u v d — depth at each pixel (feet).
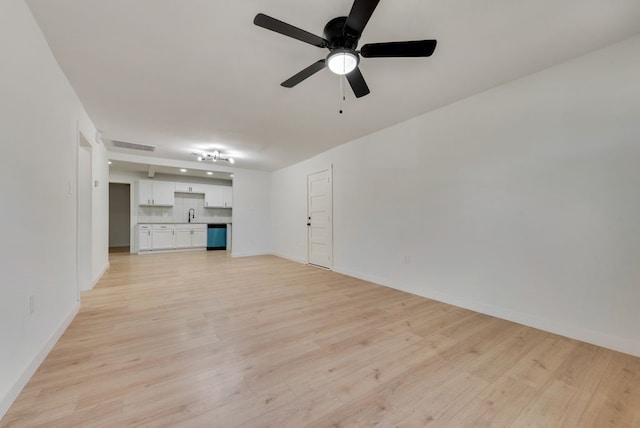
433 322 8.30
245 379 5.37
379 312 9.17
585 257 7.04
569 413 4.51
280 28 4.99
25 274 5.18
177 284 12.73
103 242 14.93
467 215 9.53
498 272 8.72
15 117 4.85
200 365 5.86
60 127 7.36
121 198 28.12
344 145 15.10
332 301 10.33
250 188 22.59
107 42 6.44
